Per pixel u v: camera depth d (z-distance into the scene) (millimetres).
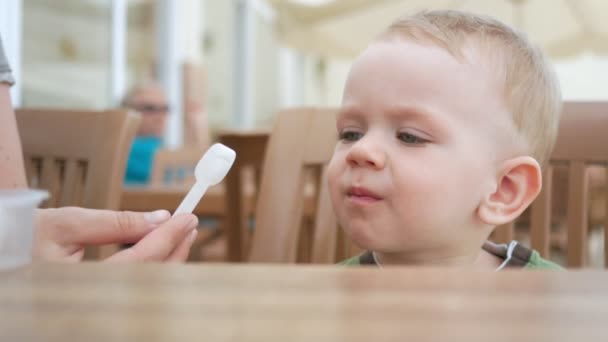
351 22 7207
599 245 3820
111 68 4250
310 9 7102
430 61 762
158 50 5156
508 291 243
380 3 6801
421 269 286
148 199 1695
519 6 6730
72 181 1115
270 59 8023
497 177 810
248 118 7105
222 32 6551
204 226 2547
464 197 771
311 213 1477
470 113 773
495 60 815
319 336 187
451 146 755
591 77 10516
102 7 4098
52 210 582
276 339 184
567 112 1062
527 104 844
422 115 743
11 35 2918
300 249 1355
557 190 2295
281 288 247
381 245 761
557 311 215
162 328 195
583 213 1052
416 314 210
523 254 898
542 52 928
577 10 6734
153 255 536
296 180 1057
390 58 771
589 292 242
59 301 227
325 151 1070
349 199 767
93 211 588
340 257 1092
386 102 755
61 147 1127
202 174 597
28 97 3217
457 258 816
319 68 10359
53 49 3465
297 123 1079
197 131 5023
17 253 322
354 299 229
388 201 749
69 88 3680
